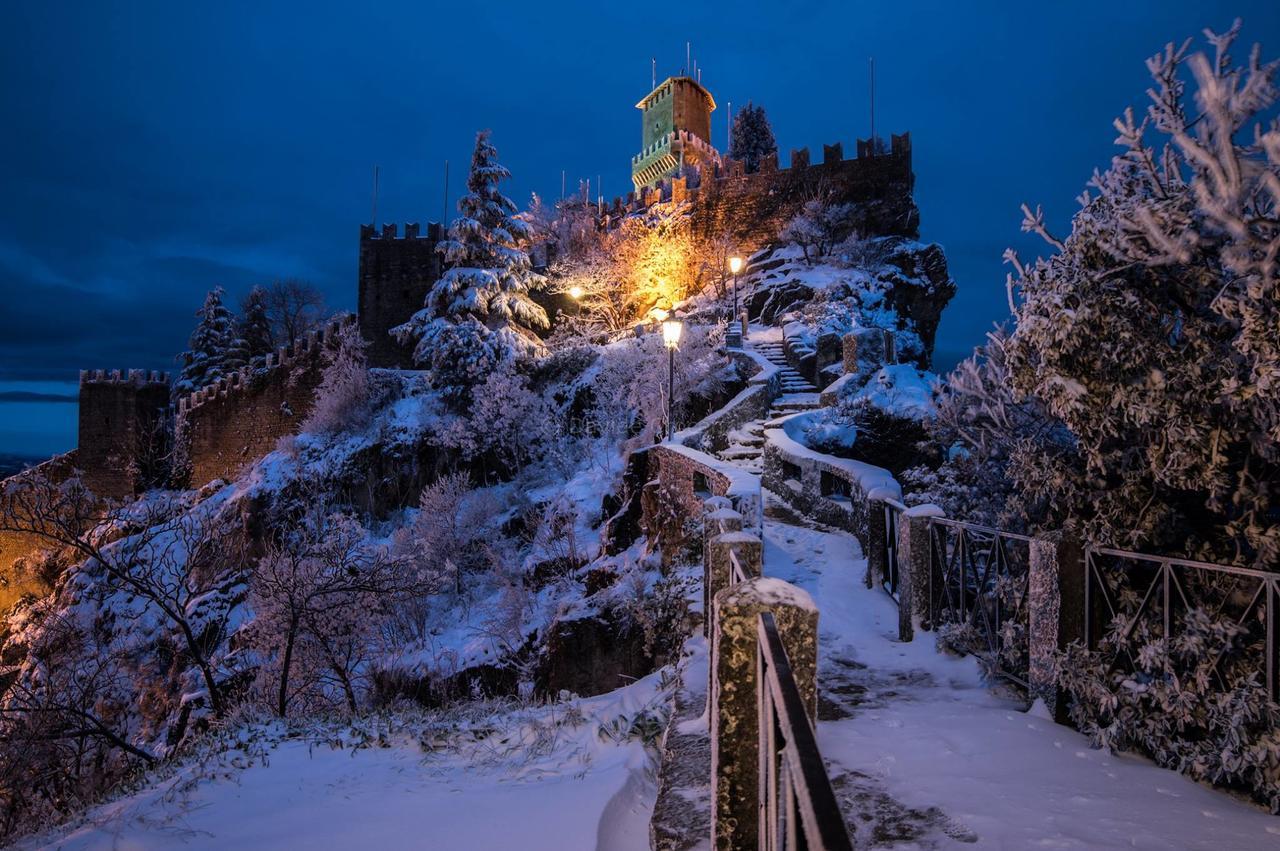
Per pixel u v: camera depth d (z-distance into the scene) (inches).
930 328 1472.7
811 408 765.3
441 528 864.9
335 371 1325.0
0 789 466.0
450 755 244.7
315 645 573.9
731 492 366.9
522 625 611.8
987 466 316.8
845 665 226.1
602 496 775.7
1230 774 133.8
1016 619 205.0
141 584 555.2
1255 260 157.1
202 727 597.0
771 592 109.3
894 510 308.2
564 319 1676.9
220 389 1702.8
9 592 1414.9
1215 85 156.6
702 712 184.2
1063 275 197.2
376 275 1834.4
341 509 1133.7
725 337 1020.5
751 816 106.2
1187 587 185.8
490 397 1099.9
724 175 1782.7
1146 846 115.5
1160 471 179.9
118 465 1839.3
